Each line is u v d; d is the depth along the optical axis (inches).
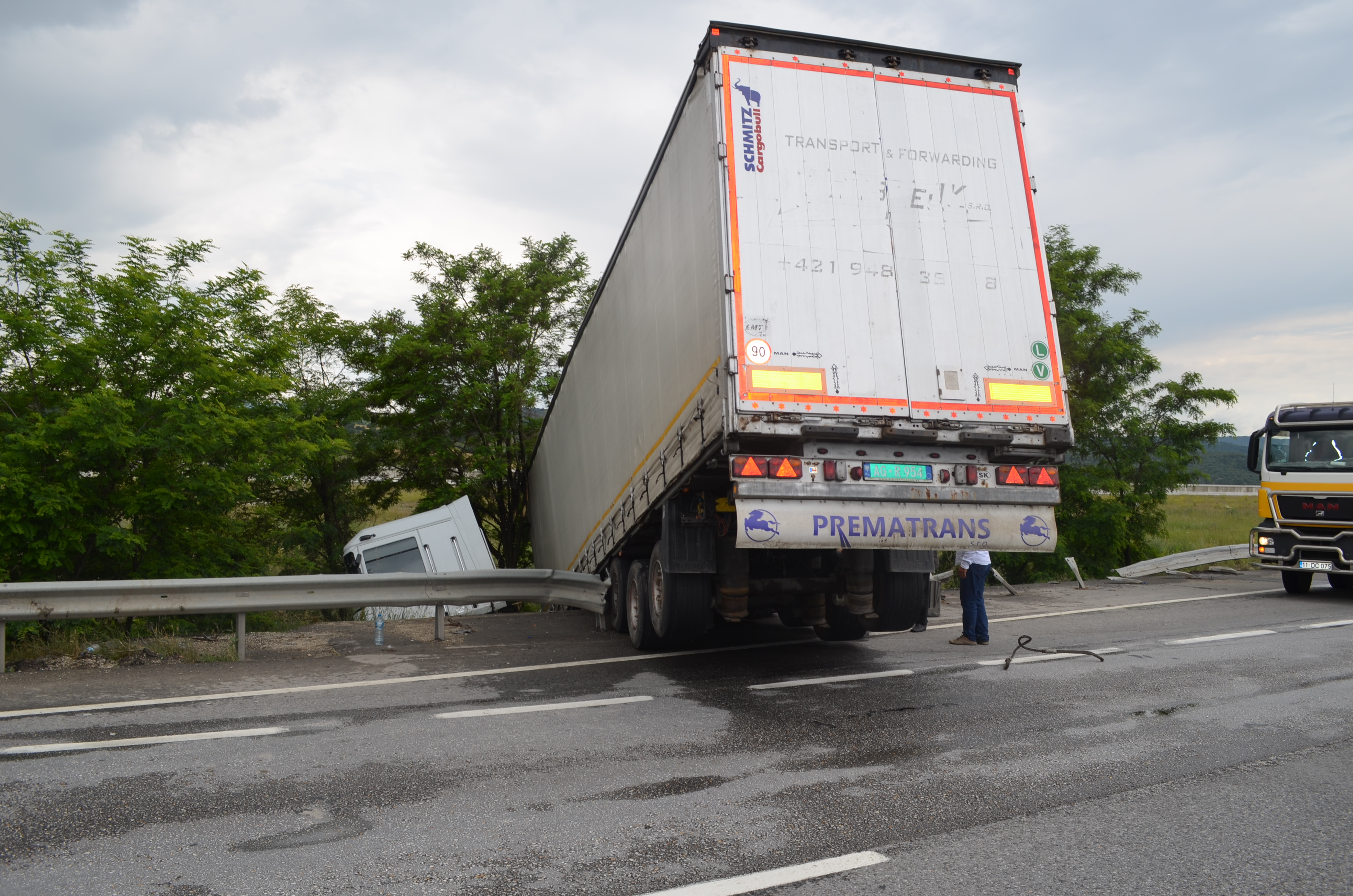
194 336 506.3
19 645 331.3
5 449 444.5
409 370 820.6
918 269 262.4
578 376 471.5
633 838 152.6
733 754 204.4
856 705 255.9
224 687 277.9
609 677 299.1
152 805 167.5
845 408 249.1
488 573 386.6
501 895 129.9
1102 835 154.9
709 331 259.1
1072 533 847.1
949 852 146.7
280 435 573.3
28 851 145.6
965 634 370.0
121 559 481.4
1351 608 487.8
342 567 751.1
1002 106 279.6
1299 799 173.8
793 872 138.4
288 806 167.8
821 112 261.6
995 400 262.2
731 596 309.3
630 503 362.6
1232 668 311.6
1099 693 271.6
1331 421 542.3
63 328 491.5
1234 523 1270.9
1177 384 868.0
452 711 246.5
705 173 263.1
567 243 936.9
